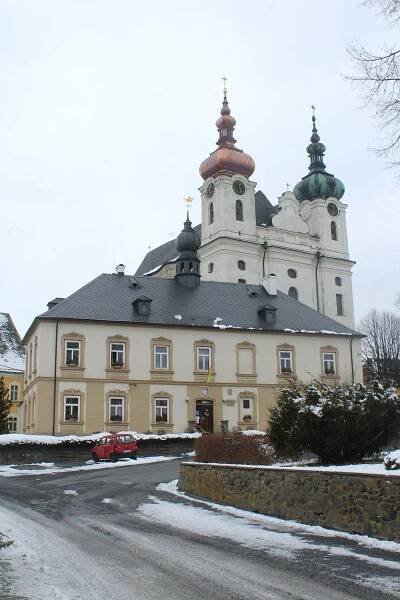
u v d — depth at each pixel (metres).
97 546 12.27
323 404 21.08
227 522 15.24
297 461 23.91
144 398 49.28
